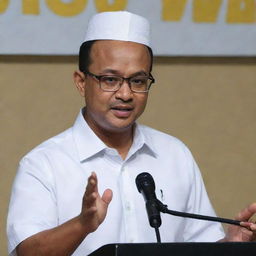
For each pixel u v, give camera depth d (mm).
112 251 5281
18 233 7164
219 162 12484
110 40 7551
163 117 12289
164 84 12273
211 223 8359
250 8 11969
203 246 5340
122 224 7824
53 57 11945
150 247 5293
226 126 12492
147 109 12242
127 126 7617
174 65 12289
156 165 8258
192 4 11797
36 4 11352
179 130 12336
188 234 8297
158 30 11727
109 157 7992
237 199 12516
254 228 6559
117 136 8023
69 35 11461
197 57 12336
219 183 12484
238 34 11977
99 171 7922
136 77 7504
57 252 6590
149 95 12242
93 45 7629
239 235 7258
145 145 8219
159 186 8180
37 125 11945
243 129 12539
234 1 11906
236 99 12508
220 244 5332
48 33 11430
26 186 7551
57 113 12000
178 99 12336
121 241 7785
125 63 7465
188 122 12367
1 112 11852
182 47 11828
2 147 11852
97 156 7973
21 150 11898
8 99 11875
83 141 7957
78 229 6363
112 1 11453
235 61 12445
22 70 11898
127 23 7582
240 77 12492
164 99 12289
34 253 6785
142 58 7566
